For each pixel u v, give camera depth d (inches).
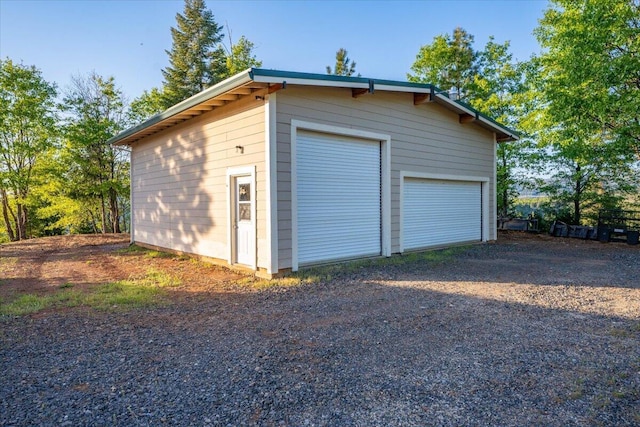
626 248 411.2
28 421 87.0
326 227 296.5
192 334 147.9
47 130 652.7
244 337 143.9
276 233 258.4
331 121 290.2
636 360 120.6
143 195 440.5
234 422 86.5
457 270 283.6
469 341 137.9
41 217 808.9
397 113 344.8
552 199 600.4
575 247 420.2
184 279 261.0
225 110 297.3
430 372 112.4
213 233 319.0
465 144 424.5
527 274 268.4
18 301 202.7
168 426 85.0
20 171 663.1
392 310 179.2
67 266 327.9
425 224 387.5
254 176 269.1
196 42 1036.5
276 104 256.2
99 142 699.4
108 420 87.5
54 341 141.5
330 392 100.4
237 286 237.0
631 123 423.2
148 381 107.6
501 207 663.1
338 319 165.9
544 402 95.3
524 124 529.0
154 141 407.5
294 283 239.8
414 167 363.6
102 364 119.9
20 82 618.5
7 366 119.0
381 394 99.3
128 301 201.3
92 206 770.2
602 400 96.1
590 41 411.2
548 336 143.1
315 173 287.7
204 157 326.0
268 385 104.5
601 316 168.6
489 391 101.0
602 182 552.1
